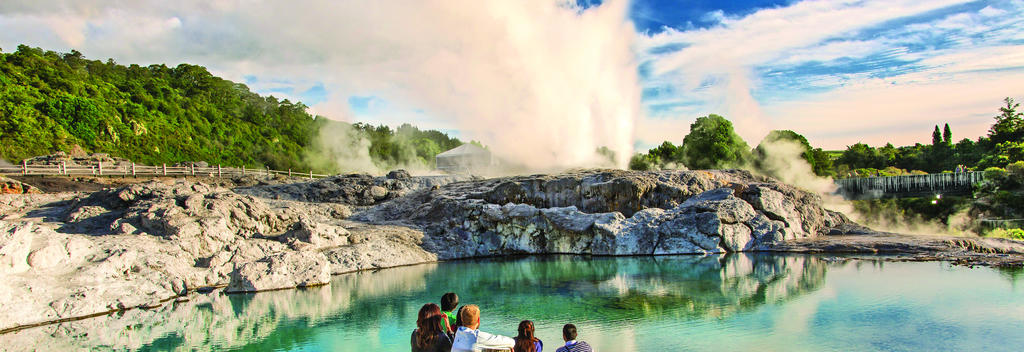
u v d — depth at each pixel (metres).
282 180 52.28
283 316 14.27
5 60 81.12
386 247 24.00
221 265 19.33
